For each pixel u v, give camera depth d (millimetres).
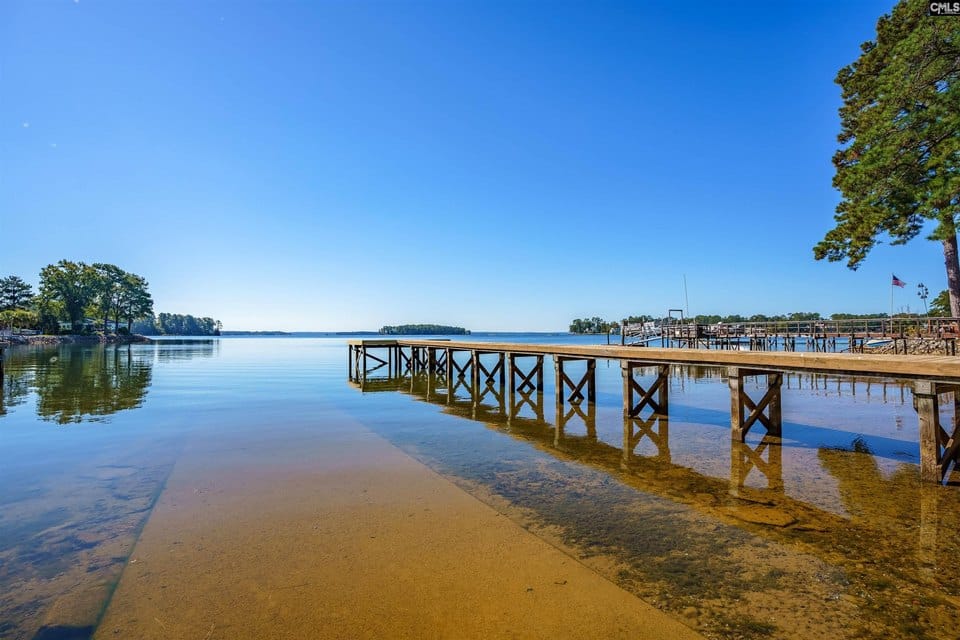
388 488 6859
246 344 101375
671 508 6027
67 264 93438
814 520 5594
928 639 3330
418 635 3387
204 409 14391
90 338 89312
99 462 8312
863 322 26281
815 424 11484
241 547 4891
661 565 4484
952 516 5656
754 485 6957
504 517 5727
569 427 11516
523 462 8320
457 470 7816
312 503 6223
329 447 9461
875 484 6930
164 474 7582
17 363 33625
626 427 11469
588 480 7258
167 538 5129
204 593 3988
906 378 7215
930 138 16953
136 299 113000
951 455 7102
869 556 4641
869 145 19047
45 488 6906
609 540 5051
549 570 4383
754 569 4391
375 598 3896
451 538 5105
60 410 14133
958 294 22359
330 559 4609
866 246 21094
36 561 4617
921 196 16875
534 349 15680
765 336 32625
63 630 3490
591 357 13664
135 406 14945
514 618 3604
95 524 5535
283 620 3586
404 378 25938
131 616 3656
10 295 93312
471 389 20109
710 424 11719
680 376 25453
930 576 4230
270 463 8242
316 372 29391
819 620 3572
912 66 16781
